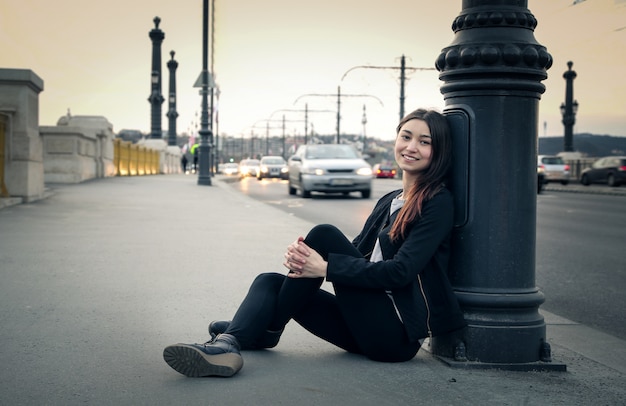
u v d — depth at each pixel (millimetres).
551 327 4430
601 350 3816
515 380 3049
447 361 3252
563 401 2770
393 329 3168
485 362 3227
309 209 15594
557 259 8031
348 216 13688
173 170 55906
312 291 3254
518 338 3219
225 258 6938
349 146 21922
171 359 2896
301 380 2969
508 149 3227
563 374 3172
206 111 24906
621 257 8211
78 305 4566
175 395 2748
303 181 20141
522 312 3258
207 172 24844
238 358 2994
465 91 3271
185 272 6027
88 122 30469
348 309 3189
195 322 4121
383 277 3061
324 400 2717
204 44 24953
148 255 7047
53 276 5699
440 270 3199
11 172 13445
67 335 3754
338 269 3096
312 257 3133
